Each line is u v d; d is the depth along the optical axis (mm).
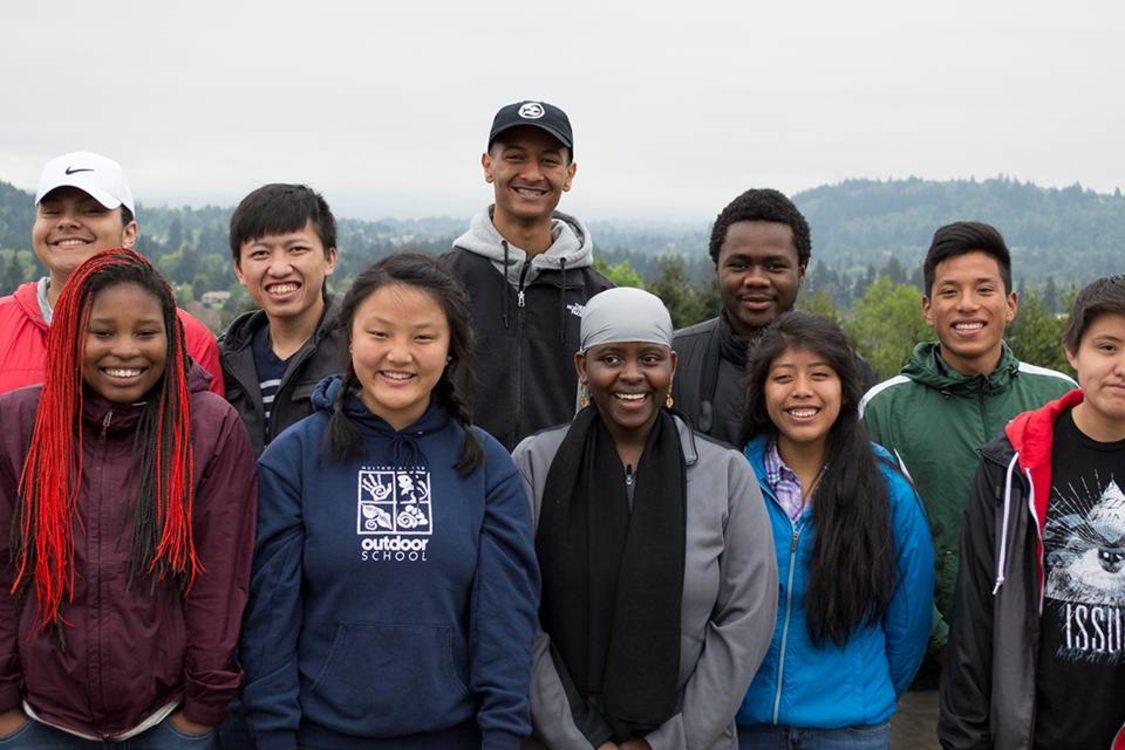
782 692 3346
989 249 3939
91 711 2805
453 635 2963
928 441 4004
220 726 3203
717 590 3227
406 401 2984
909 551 3428
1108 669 3084
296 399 3840
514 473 3176
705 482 3299
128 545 2824
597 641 3156
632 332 3230
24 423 2877
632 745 3143
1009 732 3162
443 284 3039
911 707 4527
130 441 2932
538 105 4422
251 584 2996
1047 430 3195
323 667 2906
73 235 3836
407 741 2918
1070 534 3135
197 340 3803
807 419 3426
